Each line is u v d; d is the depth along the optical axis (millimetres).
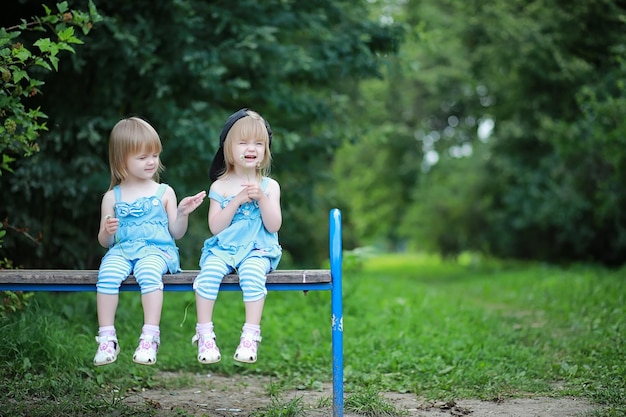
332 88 11273
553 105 15547
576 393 5094
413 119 25344
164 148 8523
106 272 4039
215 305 8703
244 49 8695
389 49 10070
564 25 13367
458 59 19000
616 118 11258
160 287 4051
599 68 14055
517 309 10844
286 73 9711
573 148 15164
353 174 26016
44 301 7164
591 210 18484
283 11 9203
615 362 5914
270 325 7621
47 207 8102
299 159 10484
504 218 23484
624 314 8188
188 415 4484
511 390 5293
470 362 6152
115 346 4027
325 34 9602
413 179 28875
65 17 4961
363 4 10344
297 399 4754
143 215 4328
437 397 5070
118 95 8250
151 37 8117
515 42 14242
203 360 3961
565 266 21422
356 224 20469
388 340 7012
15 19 7387
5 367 5223
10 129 4875
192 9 8531
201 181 9352
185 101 9047
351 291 9664
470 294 14016
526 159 20953
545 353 6680
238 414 4652
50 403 4551
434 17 16031
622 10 12594
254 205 4332
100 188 7977
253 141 4348
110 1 7902
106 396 4977
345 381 5688
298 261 17484
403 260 38719
